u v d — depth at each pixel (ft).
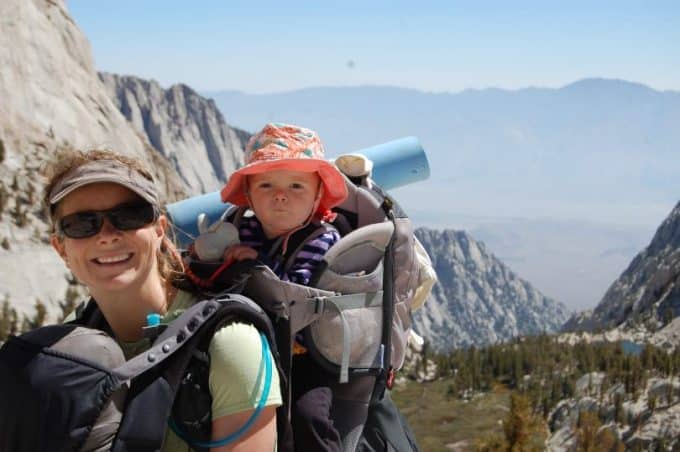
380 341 5.58
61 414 4.51
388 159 7.44
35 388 4.54
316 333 5.44
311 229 5.80
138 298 5.07
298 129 5.75
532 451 71.46
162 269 5.24
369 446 5.89
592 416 154.51
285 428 5.10
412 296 5.91
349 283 5.48
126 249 4.98
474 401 198.49
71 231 4.91
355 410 5.57
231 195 5.92
